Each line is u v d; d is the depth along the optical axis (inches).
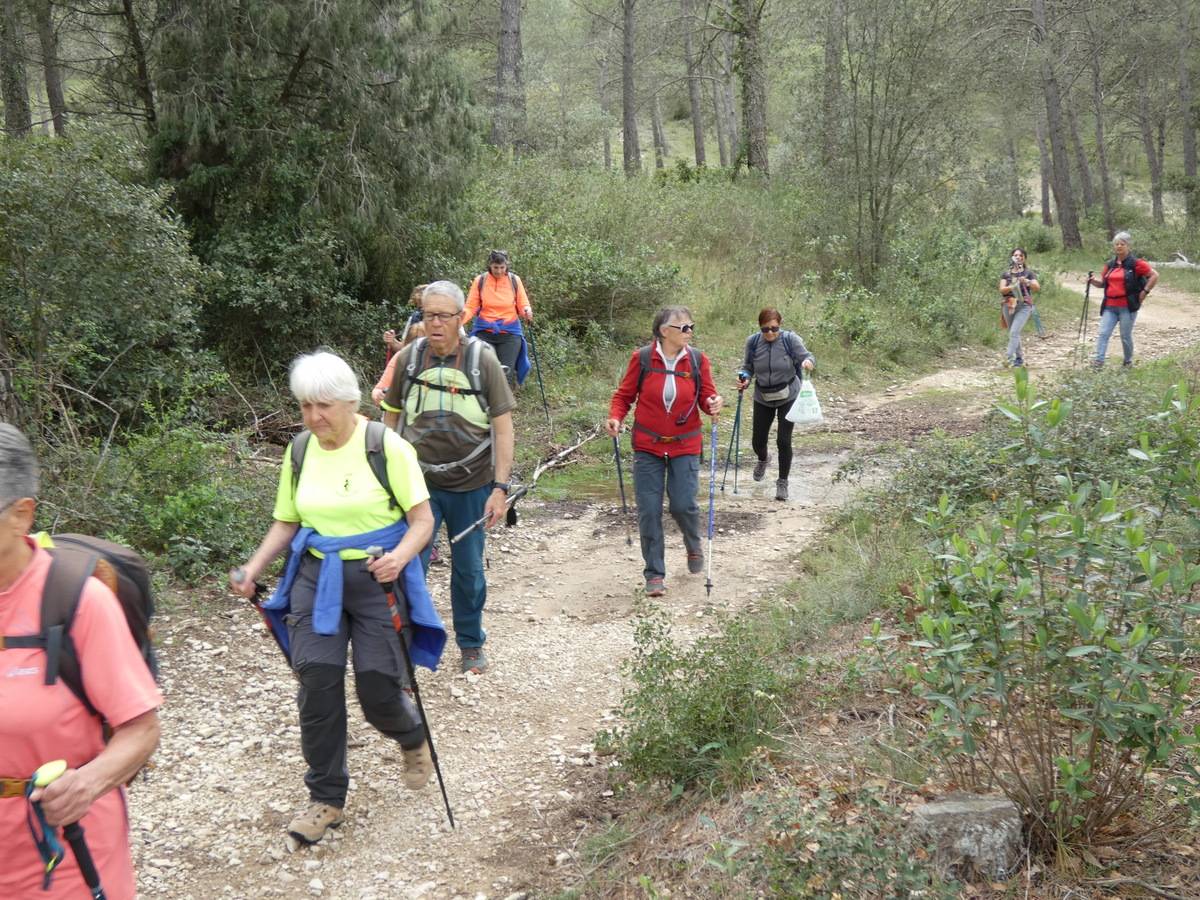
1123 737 113.1
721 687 166.2
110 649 86.7
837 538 271.1
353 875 145.2
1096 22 1444.4
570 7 1598.2
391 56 430.9
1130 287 507.2
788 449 332.2
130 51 433.4
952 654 119.5
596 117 1000.9
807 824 117.6
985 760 133.8
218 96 408.2
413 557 140.6
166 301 318.0
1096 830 121.2
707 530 302.2
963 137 786.2
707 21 1197.7
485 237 512.1
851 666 155.8
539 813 158.9
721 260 717.3
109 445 277.6
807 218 773.3
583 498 342.6
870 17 724.0
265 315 417.7
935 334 653.9
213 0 393.7
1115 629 118.9
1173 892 111.3
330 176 424.2
